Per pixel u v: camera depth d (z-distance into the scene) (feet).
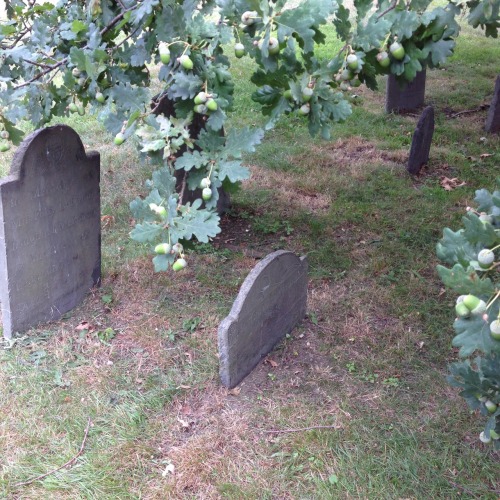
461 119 28.55
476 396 7.23
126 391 12.35
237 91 31.96
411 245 18.17
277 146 25.12
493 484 10.33
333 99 7.90
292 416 11.76
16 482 10.22
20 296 13.60
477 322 5.20
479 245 5.83
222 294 15.84
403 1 7.86
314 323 14.66
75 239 14.71
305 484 10.31
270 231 19.04
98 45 9.82
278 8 7.21
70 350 13.50
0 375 12.60
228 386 12.39
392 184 21.99
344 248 18.03
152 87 30.58
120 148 24.89
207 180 8.13
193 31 8.14
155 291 15.87
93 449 10.94
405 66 7.91
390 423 11.62
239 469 10.55
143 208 8.09
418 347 13.85
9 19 13.15
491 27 8.18
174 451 10.92
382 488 10.21
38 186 13.21
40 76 10.65
